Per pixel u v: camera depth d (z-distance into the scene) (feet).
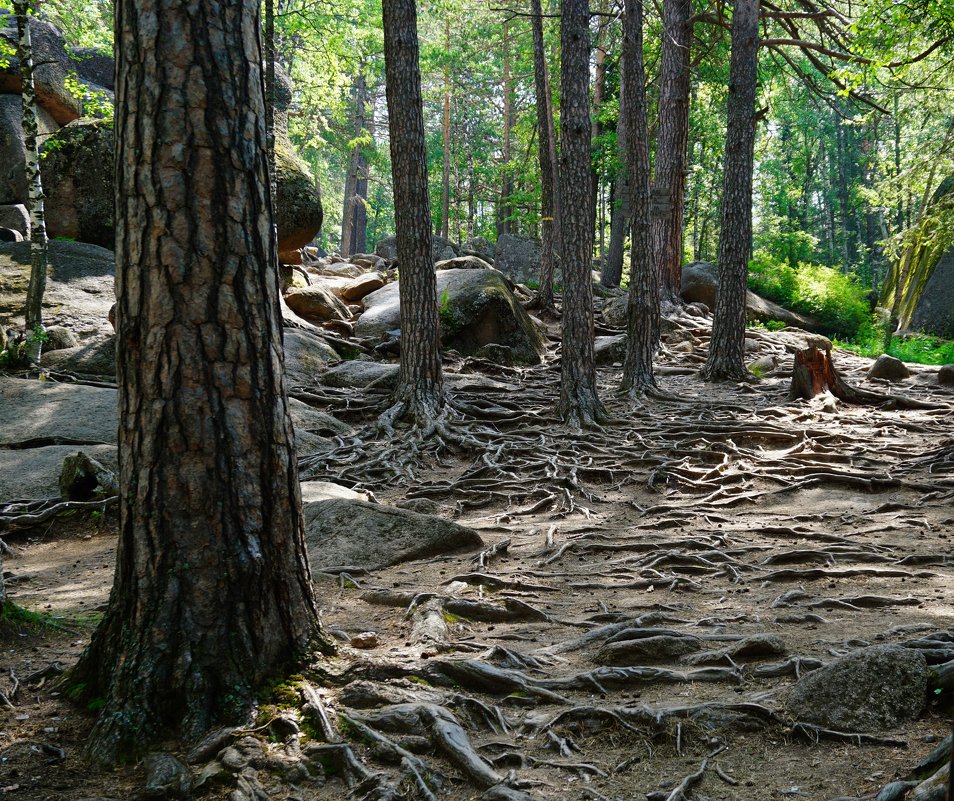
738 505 30.09
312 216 66.80
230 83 12.41
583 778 11.16
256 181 12.76
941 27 57.77
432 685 13.56
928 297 95.96
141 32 12.12
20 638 16.78
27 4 43.68
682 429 39.29
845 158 172.04
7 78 66.54
